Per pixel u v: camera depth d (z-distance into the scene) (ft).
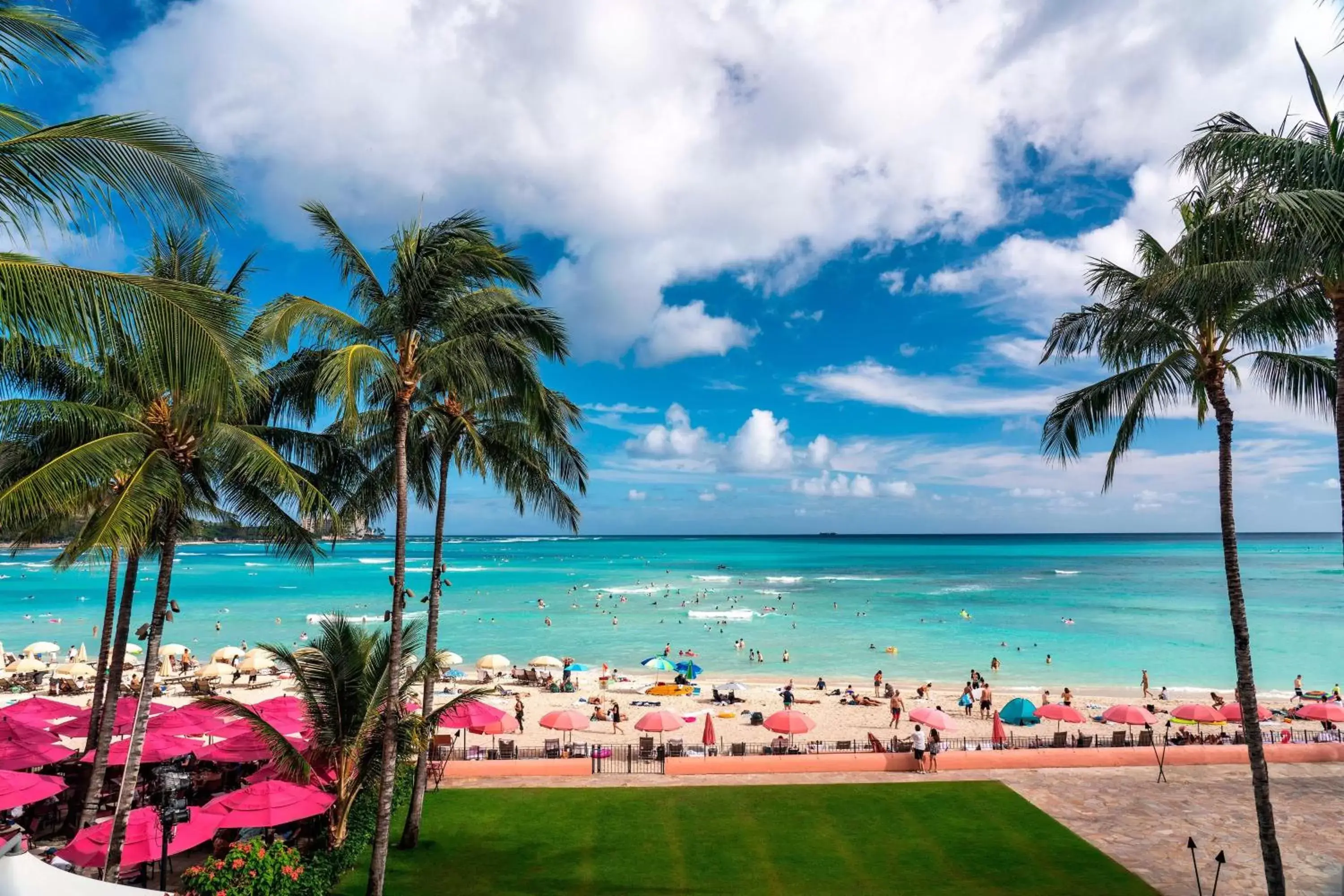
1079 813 65.92
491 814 65.82
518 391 50.19
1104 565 538.47
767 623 246.68
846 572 489.26
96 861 46.50
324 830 58.59
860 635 220.64
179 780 73.41
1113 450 55.36
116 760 67.92
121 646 58.54
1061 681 162.30
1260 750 46.19
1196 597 315.99
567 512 68.90
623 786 73.00
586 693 144.97
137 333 26.73
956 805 67.97
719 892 51.88
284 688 141.49
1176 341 48.16
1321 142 36.01
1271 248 32.65
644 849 58.80
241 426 48.57
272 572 486.79
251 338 44.73
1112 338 49.24
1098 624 238.89
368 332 49.06
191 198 26.48
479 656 190.80
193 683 135.44
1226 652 190.39
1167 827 62.80
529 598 322.96
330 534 52.95
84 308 25.07
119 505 37.37
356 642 61.05
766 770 77.51
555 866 55.83
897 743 90.89
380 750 59.00
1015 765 79.10
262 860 41.47
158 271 48.24
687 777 75.97
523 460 64.69
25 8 23.40
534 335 51.37
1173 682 160.15
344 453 55.52
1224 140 36.76
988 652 193.88
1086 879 53.67
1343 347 40.37
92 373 41.32
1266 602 295.07
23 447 45.50
